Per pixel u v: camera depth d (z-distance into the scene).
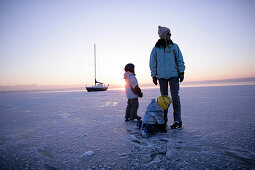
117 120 3.40
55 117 3.98
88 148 1.79
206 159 1.39
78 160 1.48
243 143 1.73
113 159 1.47
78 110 5.12
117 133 2.38
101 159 1.48
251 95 6.73
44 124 3.21
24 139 2.22
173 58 2.63
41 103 8.09
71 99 10.34
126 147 1.78
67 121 3.44
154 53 2.79
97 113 4.39
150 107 2.29
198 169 1.21
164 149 1.66
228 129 2.29
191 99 6.59
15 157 1.59
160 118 2.19
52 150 1.77
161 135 2.18
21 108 6.16
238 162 1.31
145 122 2.22
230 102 5.08
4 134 2.50
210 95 7.83
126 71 3.36
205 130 2.30
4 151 1.76
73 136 2.30
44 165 1.40
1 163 1.45
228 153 1.50
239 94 7.43
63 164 1.41
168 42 2.68
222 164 1.28
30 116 4.23
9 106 7.02
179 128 2.51
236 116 3.12
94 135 2.31
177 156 1.47
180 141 1.89
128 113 3.28
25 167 1.36
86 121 3.37
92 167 1.33
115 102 7.39
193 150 1.60
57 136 2.33
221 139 1.89
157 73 2.76
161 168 1.25
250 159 1.36
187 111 3.96
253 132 2.11
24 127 2.99
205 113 3.59
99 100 8.77
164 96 2.34
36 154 1.66
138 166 1.31
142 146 1.79
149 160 1.42
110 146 1.83
